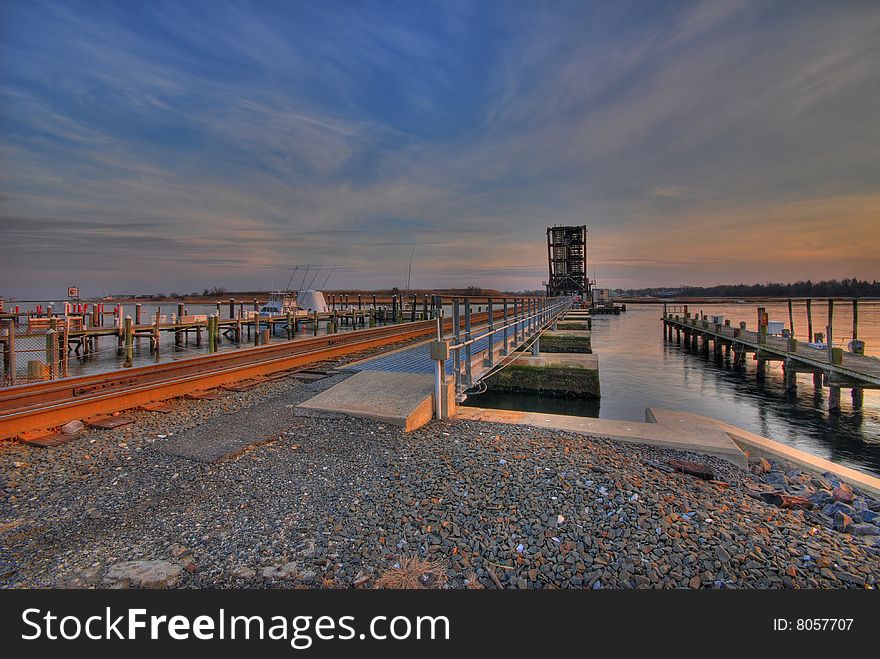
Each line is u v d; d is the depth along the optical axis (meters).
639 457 6.91
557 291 82.62
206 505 4.81
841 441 14.70
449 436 7.13
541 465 5.88
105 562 3.80
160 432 7.29
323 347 16.80
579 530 4.29
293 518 4.49
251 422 7.71
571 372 20.42
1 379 14.16
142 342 34.34
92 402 8.01
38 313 30.53
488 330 10.66
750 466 7.51
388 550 3.96
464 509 4.64
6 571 3.69
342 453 6.26
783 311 106.69
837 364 18.06
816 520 5.25
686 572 3.74
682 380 25.62
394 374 10.15
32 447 6.59
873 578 3.84
